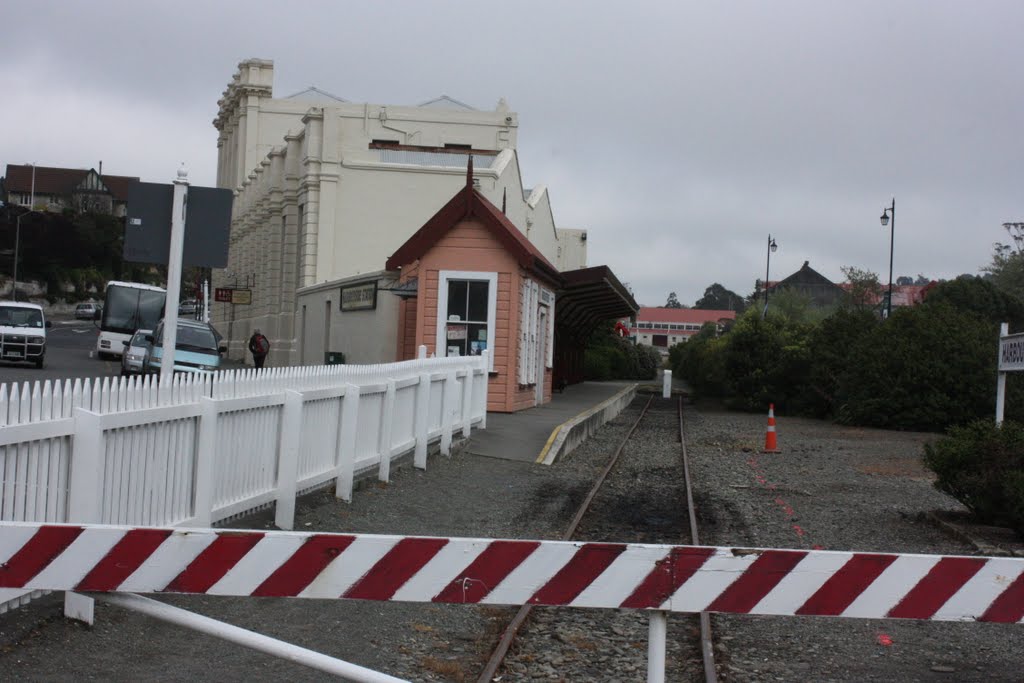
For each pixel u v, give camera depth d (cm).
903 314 3198
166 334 878
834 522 1305
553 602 466
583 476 1655
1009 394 2917
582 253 7069
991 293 4706
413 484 1323
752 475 1809
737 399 4003
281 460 974
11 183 13438
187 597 748
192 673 614
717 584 468
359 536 462
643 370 8256
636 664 712
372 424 1252
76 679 577
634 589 466
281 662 652
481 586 465
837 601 470
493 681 656
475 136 6253
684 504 1438
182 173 877
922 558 473
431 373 1521
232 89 7681
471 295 2284
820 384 3609
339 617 766
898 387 3009
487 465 1612
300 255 4522
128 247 882
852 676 695
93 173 13588
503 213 2827
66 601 652
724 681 672
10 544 446
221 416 859
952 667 719
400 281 2505
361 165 4156
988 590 473
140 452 737
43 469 636
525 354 2441
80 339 6175
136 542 452
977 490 1218
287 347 4669
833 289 12538
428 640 742
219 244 888
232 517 912
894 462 2062
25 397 616
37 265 9538
